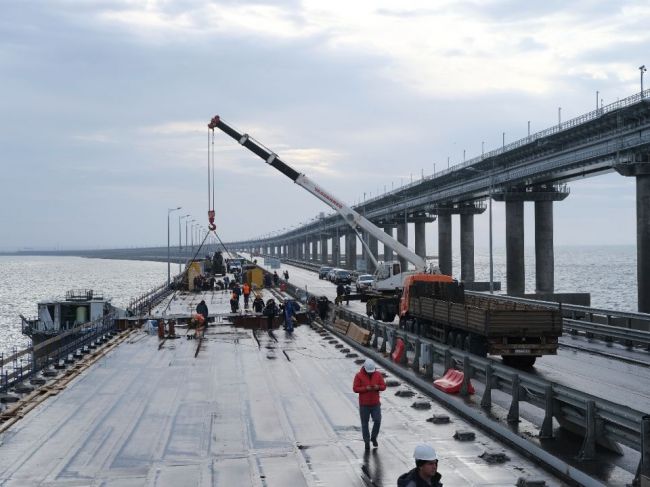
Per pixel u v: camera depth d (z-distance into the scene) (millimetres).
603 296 149000
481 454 14523
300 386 22516
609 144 66250
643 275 63219
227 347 32812
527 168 84500
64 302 50688
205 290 81750
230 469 13906
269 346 33188
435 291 38281
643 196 63719
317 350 31609
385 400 20141
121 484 13086
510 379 16625
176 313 51094
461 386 19797
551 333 27250
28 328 49844
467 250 124750
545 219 95688
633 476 12094
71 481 13266
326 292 79500
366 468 13766
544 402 15398
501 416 16750
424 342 23609
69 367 26672
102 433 16750
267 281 85500
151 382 23469
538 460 13812
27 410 19000
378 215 160375
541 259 95375
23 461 14547
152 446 15625
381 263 55000
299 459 14500
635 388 23328
